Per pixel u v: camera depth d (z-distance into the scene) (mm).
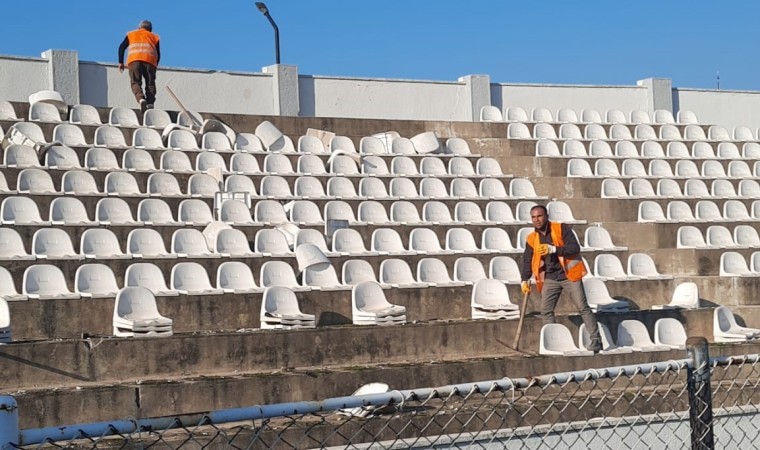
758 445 9281
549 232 13867
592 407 10867
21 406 9867
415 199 19734
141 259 14852
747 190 23234
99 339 11344
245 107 24203
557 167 22812
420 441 8445
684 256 18766
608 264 17547
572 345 13805
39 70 22000
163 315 13484
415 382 12055
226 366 11961
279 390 11188
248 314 13992
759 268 18578
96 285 13695
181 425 5027
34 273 13383
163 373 11609
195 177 18734
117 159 19312
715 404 11484
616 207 20859
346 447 8234
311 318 13375
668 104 28828
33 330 12703
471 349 13641
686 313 15547
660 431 8773
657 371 6492
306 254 15242
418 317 15242
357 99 25469
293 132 22938
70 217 16312
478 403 10500
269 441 8875
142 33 21875
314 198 18969
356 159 21297
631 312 15203
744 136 27172
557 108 27938
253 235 17125
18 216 15961
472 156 22766
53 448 7824
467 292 15562
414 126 24094
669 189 22531
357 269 15602
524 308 13695
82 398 10188
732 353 13953
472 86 26641
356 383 11633
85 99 22438
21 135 18703
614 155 24766
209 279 15133
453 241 17922
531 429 8664
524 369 12859
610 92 28484
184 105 23562
